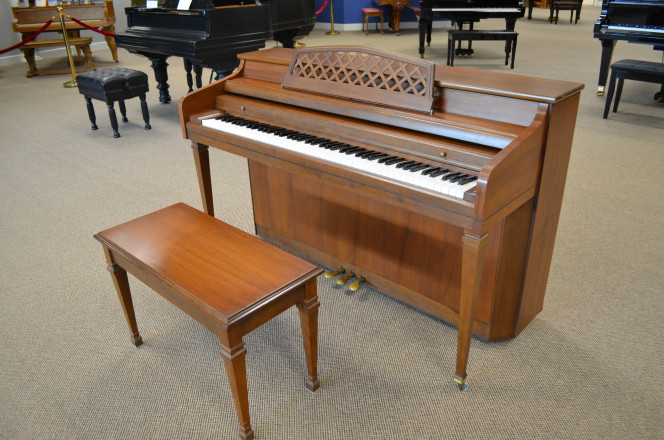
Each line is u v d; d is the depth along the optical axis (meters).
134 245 1.81
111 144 4.60
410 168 1.74
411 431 1.69
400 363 1.99
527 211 1.82
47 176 3.89
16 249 2.89
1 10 8.11
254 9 4.71
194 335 2.18
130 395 1.87
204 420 1.75
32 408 1.82
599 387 1.85
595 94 5.77
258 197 2.75
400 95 1.89
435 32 10.55
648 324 2.17
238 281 1.59
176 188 3.62
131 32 5.29
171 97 6.14
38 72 7.46
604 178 3.60
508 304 2.00
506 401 1.80
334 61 2.12
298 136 2.10
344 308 2.31
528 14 12.24
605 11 5.24
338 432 1.69
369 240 2.33
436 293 2.17
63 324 2.26
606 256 2.67
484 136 1.67
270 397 1.84
